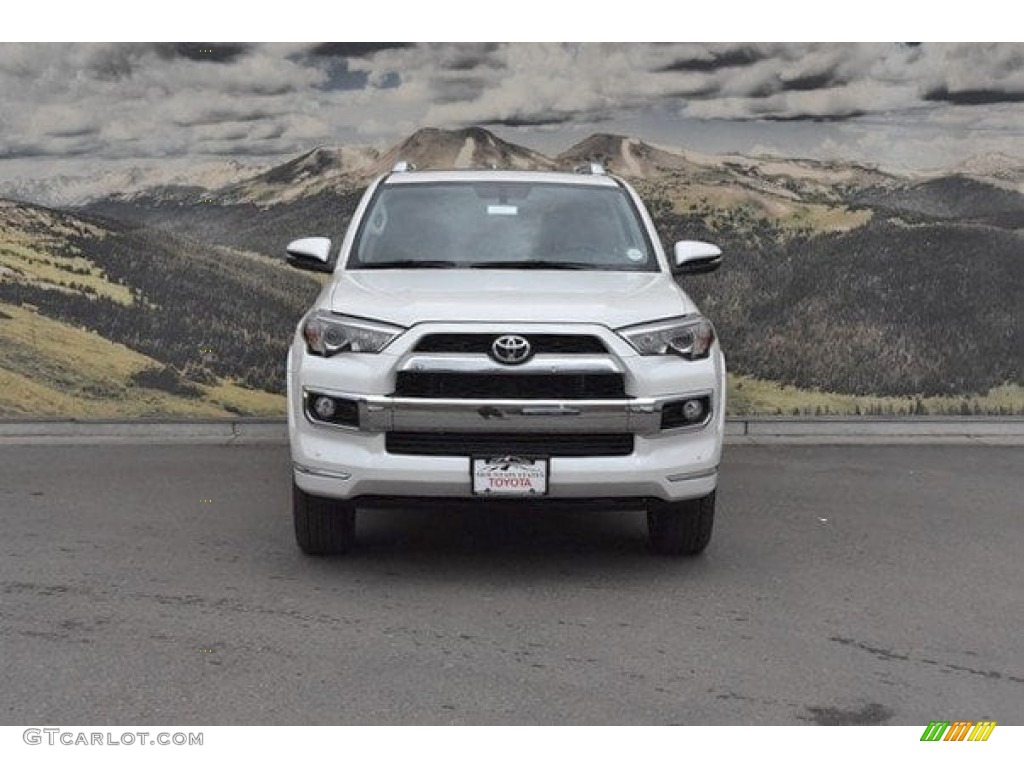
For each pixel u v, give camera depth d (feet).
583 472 18.76
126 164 32.83
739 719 14.55
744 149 33.76
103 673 15.70
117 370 32.60
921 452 31.48
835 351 33.68
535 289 20.25
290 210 33.37
